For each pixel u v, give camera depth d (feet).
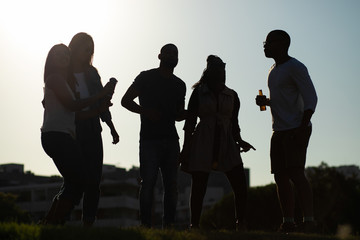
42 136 21.65
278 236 21.56
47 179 385.50
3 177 398.21
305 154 25.61
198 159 25.84
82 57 26.55
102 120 27.58
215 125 26.04
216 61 26.18
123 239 17.56
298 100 25.85
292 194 25.99
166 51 28.27
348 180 144.97
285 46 26.25
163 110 28.07
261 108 26.94
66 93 21.49
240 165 26.04
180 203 375.25
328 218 140.67
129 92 28.02
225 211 156.04
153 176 27.48
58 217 21.36
